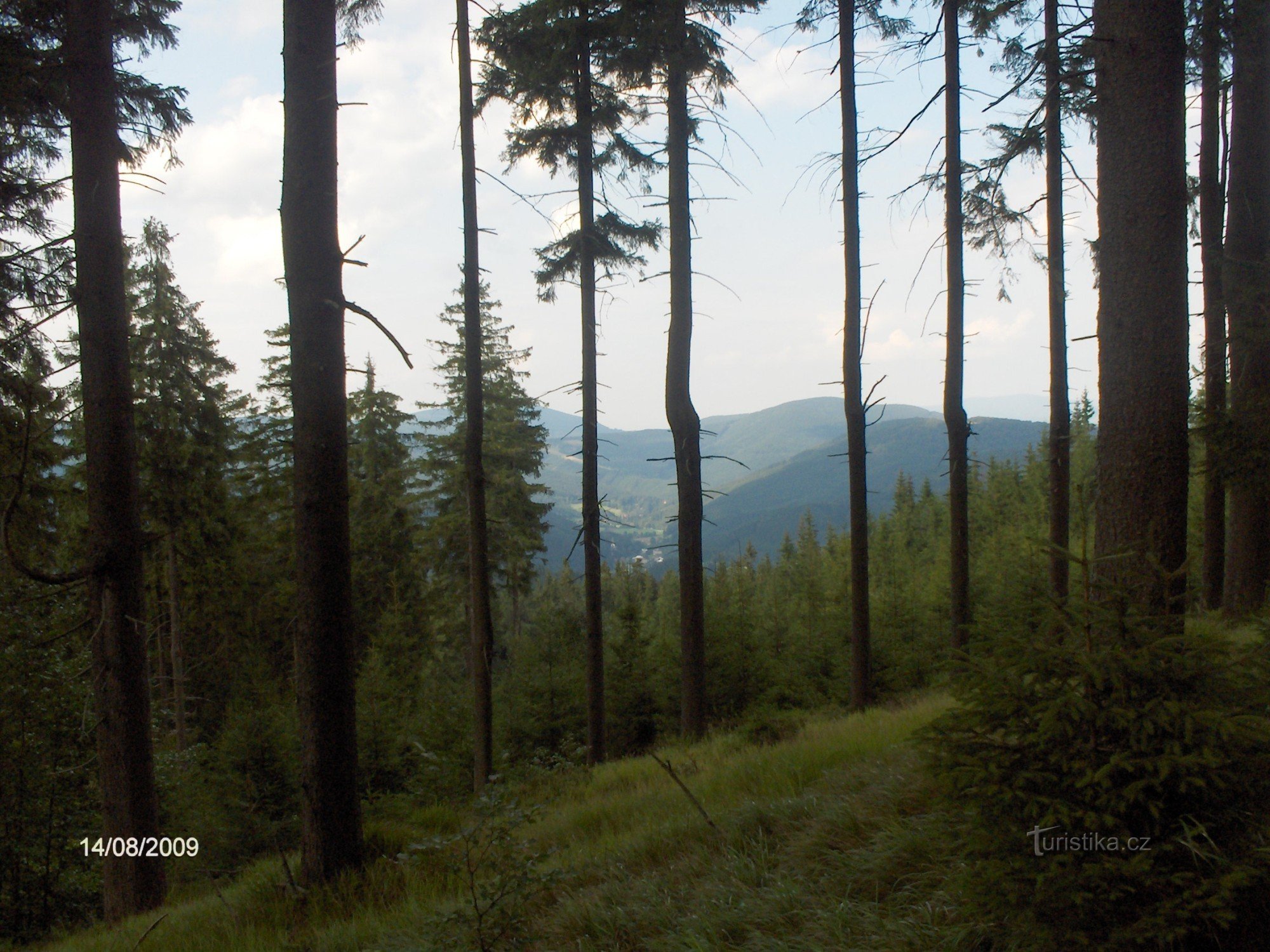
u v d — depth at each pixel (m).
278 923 6.06
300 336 6.54
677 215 12.94
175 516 22.27
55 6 8.95
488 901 4.77
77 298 8.69
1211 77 12.70
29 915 11.70
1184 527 5.51
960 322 13.66
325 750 6.49
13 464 12.56
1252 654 3.22
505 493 26.55
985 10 12.04
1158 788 2.84
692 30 12.31
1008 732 3.26
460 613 31.62
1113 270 5.70
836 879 4.25
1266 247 12.20
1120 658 3.04
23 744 11.70
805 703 19.31
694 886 4.80
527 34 12.64
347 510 6.70
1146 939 2.80
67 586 12.23
